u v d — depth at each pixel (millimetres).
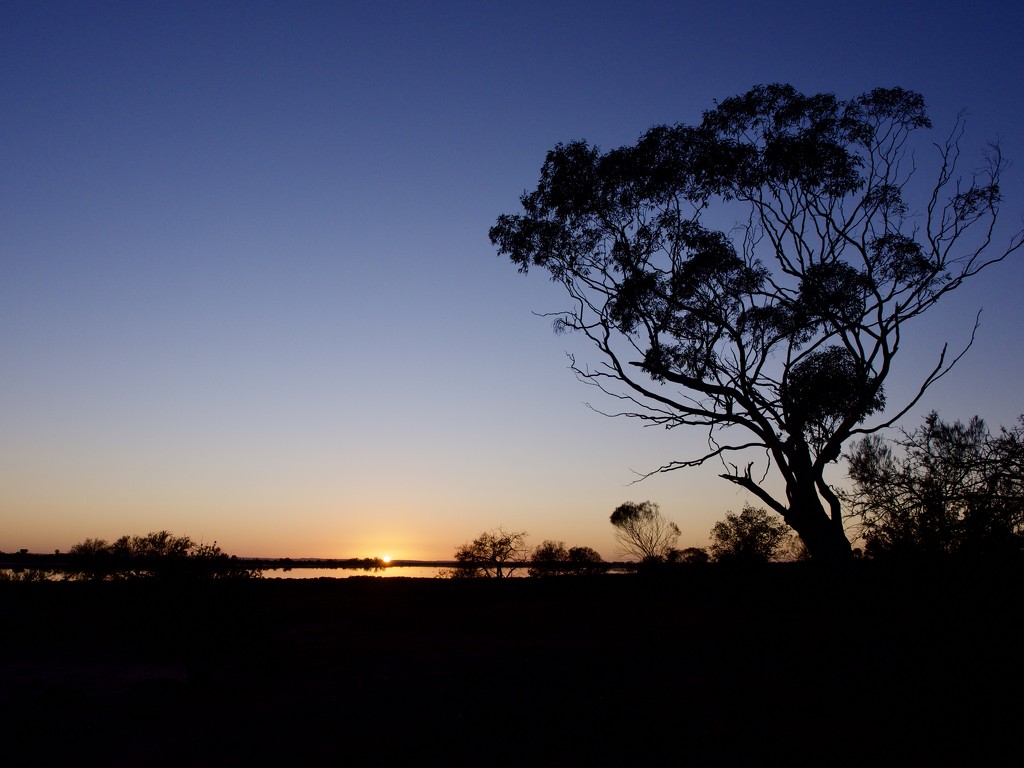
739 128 24312
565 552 68312
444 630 33438
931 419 13234
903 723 10070
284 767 10445
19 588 46938
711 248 23656
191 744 12133
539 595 46656
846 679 12844
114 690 19047
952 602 11594
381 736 12086
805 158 23344
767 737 10234
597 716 12547
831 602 18547
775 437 22500
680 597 37219
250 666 21891
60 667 24484
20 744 12328
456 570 69625
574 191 25172
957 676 10992
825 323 23312
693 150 24375
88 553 50125
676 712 12344
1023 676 10516
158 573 20578
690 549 52500
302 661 23969
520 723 12391
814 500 21516
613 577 50969
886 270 23391
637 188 24969
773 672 15133
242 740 12281
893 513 13391
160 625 19844
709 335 24734
